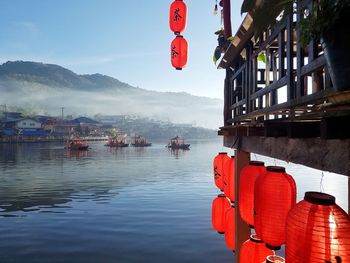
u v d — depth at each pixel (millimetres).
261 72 6422
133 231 16578
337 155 2162
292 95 3568
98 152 83875
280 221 3316
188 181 34781
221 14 6234
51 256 13305
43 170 45125
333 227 2188
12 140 104812
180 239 15344
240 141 5461
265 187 3385
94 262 12703
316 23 2355
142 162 58281
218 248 14211
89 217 19422
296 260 2303
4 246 14422
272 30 4379
